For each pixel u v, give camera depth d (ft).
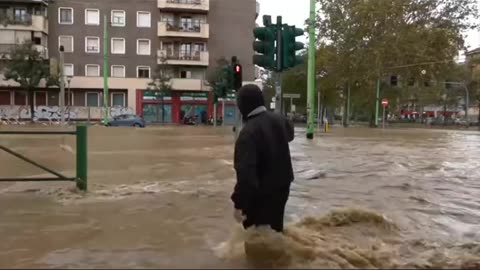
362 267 13.80
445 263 14.53
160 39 192.34
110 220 19.74
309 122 82.48
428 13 154.10
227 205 22.81
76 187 27.12
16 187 28.30
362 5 148.36
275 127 14.38
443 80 170.50
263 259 13.91
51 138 71.05
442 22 154.40
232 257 14.24
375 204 23.38
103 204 23.16
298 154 50.11
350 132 116.98
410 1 150.61
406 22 151.94
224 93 71.41
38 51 172.24
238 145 13.98
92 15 188.65
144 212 21.29
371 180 31.65
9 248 15.64
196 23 194.08
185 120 186.39
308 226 17.80
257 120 14.26
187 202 23.62
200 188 27.89
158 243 16.12
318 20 155.33
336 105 234.38
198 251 15.07
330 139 81.10
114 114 186.29
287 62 36.60
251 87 14.49
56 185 29.12
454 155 51.52
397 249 15.81
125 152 52.19
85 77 185.78
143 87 189.88
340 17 152.97
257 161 13.98
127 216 20.49
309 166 39.11
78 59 187.93
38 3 182.19
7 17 179.63
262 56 36.78
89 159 44.57
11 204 23.21
